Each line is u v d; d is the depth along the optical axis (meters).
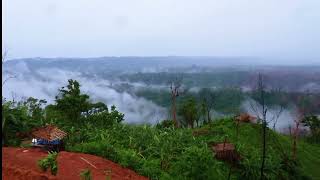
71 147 22.12
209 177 25.25
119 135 28.11
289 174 33.81
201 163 25.06
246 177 29.58
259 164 30.48
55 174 14.95
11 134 21.05
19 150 19.11
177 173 24.22
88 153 21.91
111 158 21.64
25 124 21.91
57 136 21.47
